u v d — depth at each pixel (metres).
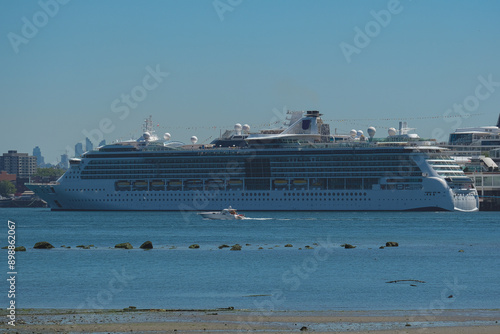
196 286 143.88
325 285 144.62
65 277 155.75
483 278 154.62
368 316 111.12
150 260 186.12
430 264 178.50
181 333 98.81
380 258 191.12
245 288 141.38
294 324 104.88
